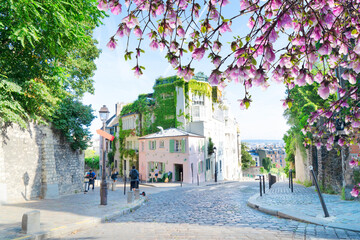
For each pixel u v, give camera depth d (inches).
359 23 91.4
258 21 81.8
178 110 1320.1
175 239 208.5
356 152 364.8
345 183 393.4
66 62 499.2
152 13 89.1
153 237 218.4
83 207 406.0
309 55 81.5
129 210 394.0
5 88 353.4
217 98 1574.8
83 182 773.9
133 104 1534.2
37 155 581.0
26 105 440.5
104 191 422.3
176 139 1157.1
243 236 208.8
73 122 698.2
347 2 89.7
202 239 205.0
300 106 573.3
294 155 1226.0
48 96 443.2
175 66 88.8
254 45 82.5
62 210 375.6
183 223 283.1
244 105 87.7
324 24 80.4
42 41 368.2
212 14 84.3
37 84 398.3
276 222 266.2
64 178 692.1
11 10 285.4
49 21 319.6
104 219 320.2
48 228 253.8
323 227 228.7
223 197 529.3
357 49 81.0
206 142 1300.4
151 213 368.2
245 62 75.0
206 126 1305.4
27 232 232.1
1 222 282.0
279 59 89.0
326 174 549.0
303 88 573.9
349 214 267.7
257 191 642.2
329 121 165.6
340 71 231.1
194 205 427.5
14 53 394.6
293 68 89.5
